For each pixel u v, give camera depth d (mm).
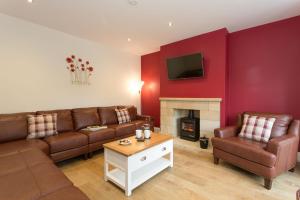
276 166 1988
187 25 3094
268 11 2598
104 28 3225
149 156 2178
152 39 3832
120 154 1955
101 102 4191
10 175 1288
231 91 3500
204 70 3512
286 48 2865
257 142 2434
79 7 2463
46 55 3199
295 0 2283
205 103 3480
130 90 4938
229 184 2098
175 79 3959
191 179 2219
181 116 4273
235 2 2330
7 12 2631
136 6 2430
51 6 2436
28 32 2957
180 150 3311
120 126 3516
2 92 2717
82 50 3766
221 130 2656
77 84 3703
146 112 5156
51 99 3293
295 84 2803
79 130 3221
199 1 2301
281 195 1876
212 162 2744
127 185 1860
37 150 1963
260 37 3119
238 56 3389
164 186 2061
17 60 2855
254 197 1843
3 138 2336
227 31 3346
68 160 2848
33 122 2611
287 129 2438
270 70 3033
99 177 2270
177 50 3953
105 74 4262
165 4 2377
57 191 1079
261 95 3145
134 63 5047
